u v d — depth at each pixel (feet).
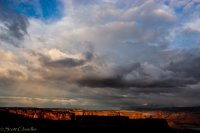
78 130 139.13
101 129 145.18
